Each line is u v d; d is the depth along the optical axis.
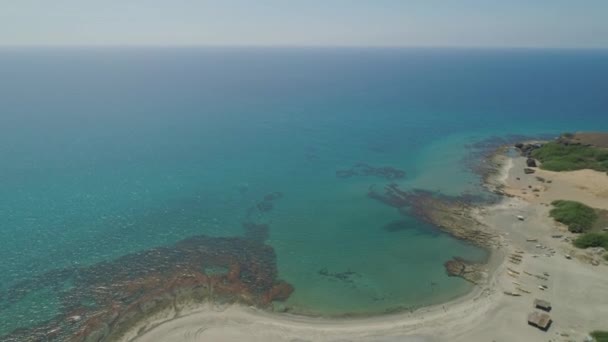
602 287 45.28
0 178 76.56
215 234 59.25
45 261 51.25
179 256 53.12
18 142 98.75
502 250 54.16
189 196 71.62
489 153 96.56
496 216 63.78
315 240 57.94
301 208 67.81
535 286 46.12
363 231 60.34
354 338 39.22
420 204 68.81
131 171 82.44
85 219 62.41
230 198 71.19
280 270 50.66
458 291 46.34
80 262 51.22
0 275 48.09
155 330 39.53
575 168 80.75
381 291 46.66
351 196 72.38
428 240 57.56
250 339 38.75
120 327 39.78
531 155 92.62
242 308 43.25
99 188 73.69
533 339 38.25
